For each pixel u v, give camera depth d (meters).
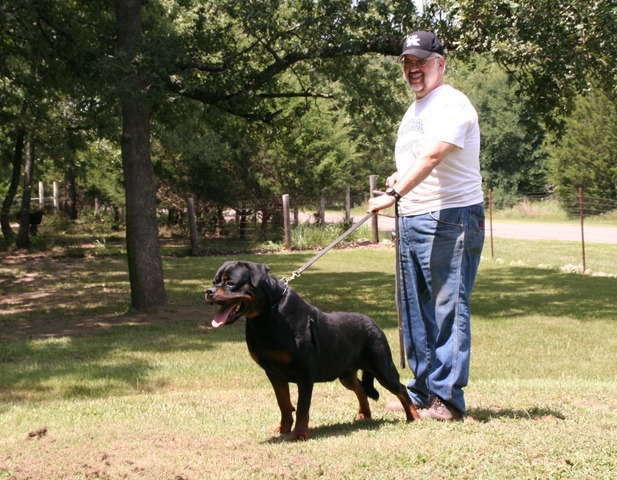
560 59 13.15
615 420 5.85
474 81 47.00
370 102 16.83
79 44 15.47
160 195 31.89
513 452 4.96
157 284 14.51
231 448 5.44
